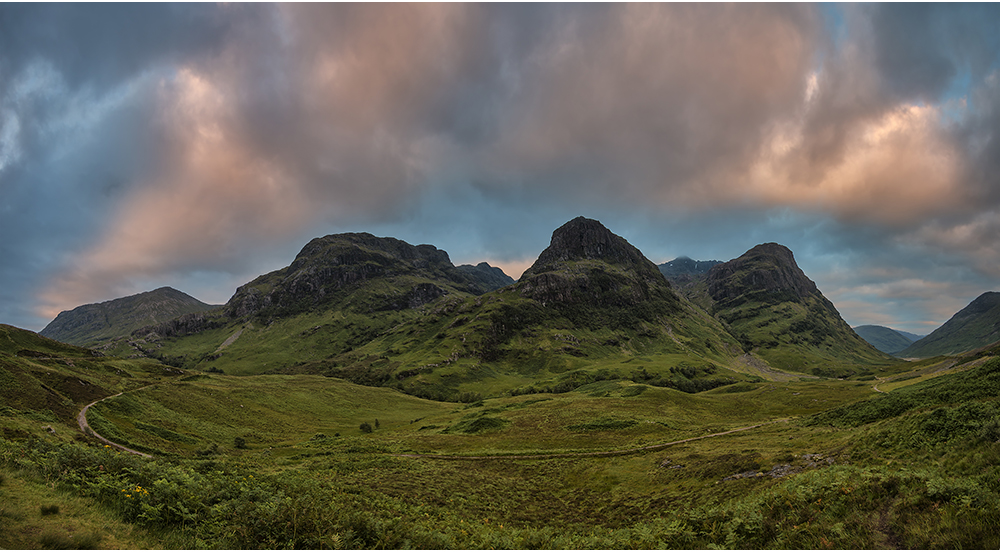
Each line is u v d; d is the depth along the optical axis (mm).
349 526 20250
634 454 78750
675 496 47031
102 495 18375
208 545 16734
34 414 81125
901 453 32031
